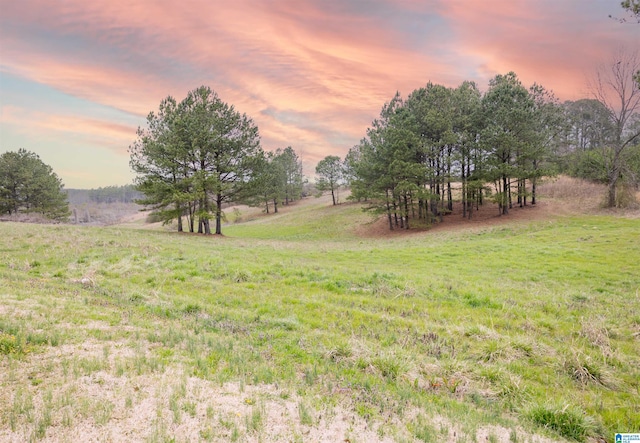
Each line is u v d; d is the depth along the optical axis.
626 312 9.61
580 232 26.34
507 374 5.80
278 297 10.28
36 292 8.77
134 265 13.66
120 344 5.80
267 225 59.53
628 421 4.79
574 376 6.09
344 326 8.02
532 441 4.14
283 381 5.02
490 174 35.72
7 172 51.72
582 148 60.88
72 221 94.62
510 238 26.62
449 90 38.72
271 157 35.81
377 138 42.94
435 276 14.07
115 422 3.66
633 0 14.66
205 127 31.19
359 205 63.19
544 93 41.00
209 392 4.47
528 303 10.20
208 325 7.54
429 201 41.06
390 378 5.56
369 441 3.77
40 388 4.17
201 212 33.00
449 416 4.48
